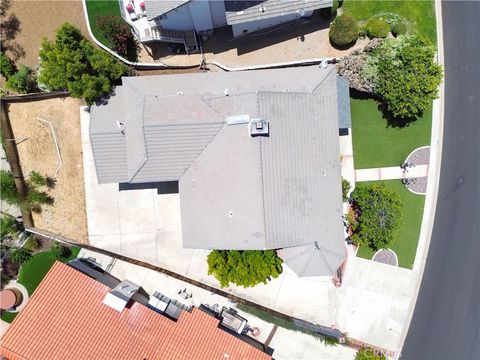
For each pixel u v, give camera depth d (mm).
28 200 35375
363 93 34750
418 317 36312
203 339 33062
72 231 35844
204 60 35125
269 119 29047
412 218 35781
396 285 36062
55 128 35531
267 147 28922
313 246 30375
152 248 36031
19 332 31172
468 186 35688
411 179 35594
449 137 35594
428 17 34938
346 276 36062
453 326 36250
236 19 31094
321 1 31312
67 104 35438
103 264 36125
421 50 30969
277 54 35094
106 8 34344
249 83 31375
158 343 32656
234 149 29375
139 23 33281
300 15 33062
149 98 30125
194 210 30875
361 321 36219
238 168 29375
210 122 29406
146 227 35969
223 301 36219
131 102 31203
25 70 33781
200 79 31719
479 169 35594
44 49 31016
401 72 31188
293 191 29906
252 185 29000
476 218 35781
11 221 35281
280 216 29469
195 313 33656
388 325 36281
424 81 31000
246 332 36438
